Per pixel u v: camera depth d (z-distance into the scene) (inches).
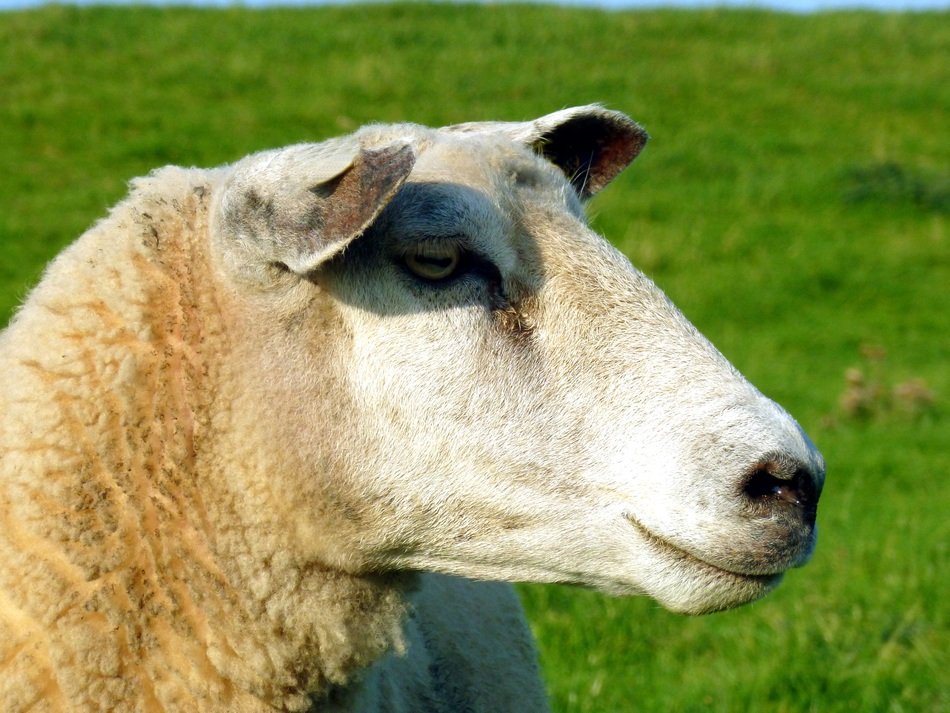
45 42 1221.1
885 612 307.1
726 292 829.2
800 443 138.9
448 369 141.0
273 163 133.7
